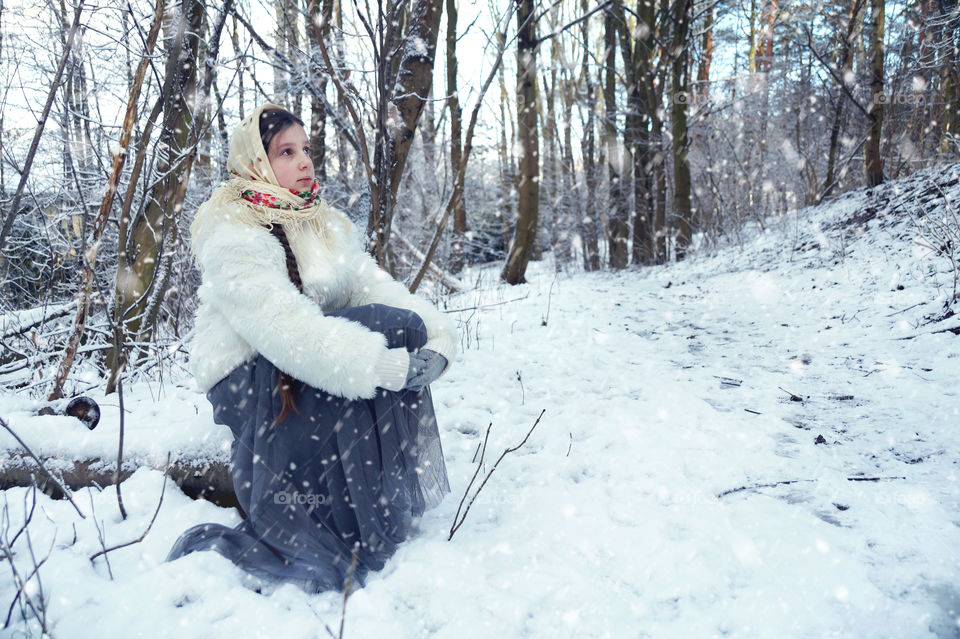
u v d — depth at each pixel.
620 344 4.91
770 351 4.36
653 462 2.61
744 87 13.59
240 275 1.86
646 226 13.16
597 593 1.76
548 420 3.21
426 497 2.20
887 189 8.78
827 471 2.45
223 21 3.41
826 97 12.98
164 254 3.92
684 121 12.04
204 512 2.26
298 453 1.96
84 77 4.59
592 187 16.80
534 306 6.84
